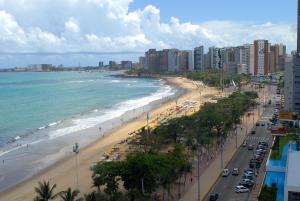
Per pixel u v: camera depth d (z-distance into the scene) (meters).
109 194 100.69
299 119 188.25
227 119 180.38
